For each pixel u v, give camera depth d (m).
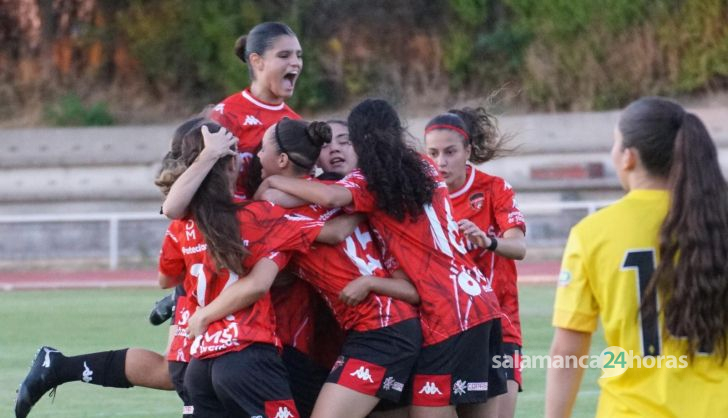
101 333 39.75
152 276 61.00
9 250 67.31
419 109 87.88
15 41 95.44
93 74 93.94
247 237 17.11
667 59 85.06
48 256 67.31
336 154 19.16
